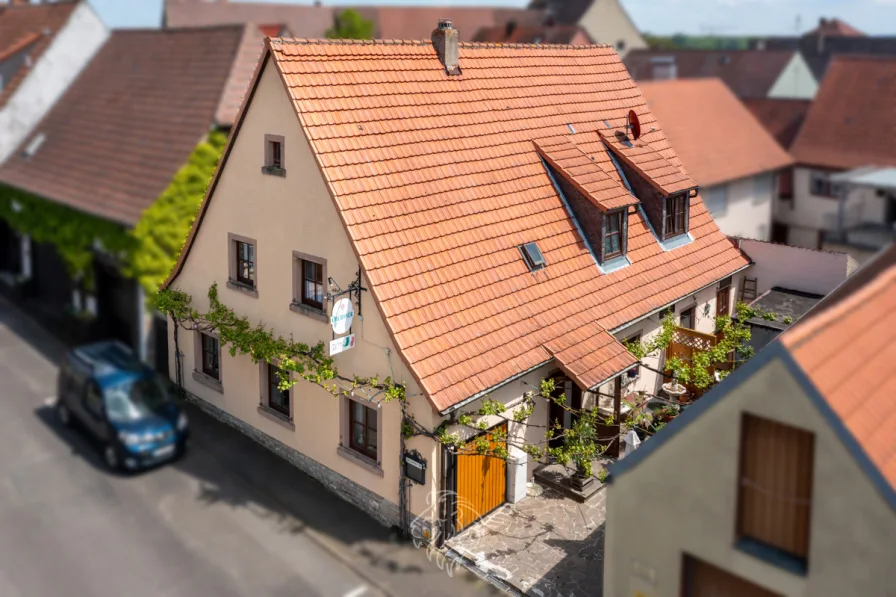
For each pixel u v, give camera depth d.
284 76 17.00
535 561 16.00
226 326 19.83
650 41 126.31
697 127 37.38
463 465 16.61
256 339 18.80
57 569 15.48
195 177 24.27
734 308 25.83
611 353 18.27
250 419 20.34
